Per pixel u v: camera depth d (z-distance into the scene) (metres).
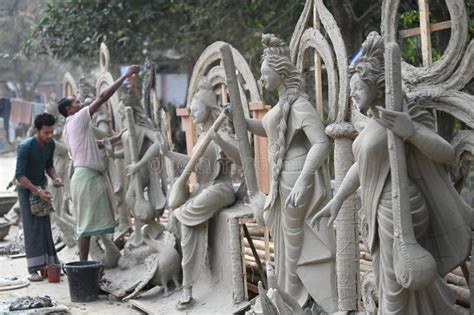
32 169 8.57
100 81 10.27
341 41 5.17
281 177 5.28
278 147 5.25
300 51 5.77
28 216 8.59
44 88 32.00
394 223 3.90
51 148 8.71
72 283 7.47
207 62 7.55
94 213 7.95
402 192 3.85
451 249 4.14
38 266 8.62
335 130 5.02
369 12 9.61
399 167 3.84
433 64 4.68
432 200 4.10
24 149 8.48
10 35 20.02
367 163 4.04
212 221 6.59
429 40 4.81
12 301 7.20
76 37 13.50
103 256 8.22
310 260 5.25
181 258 7.03
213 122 6.41
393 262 4.00
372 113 4.09
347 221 5.10
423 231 4.09
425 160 4.05
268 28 11.61
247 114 6.73
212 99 6.41
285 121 5.20
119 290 7.46
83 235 7.92
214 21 13.05
